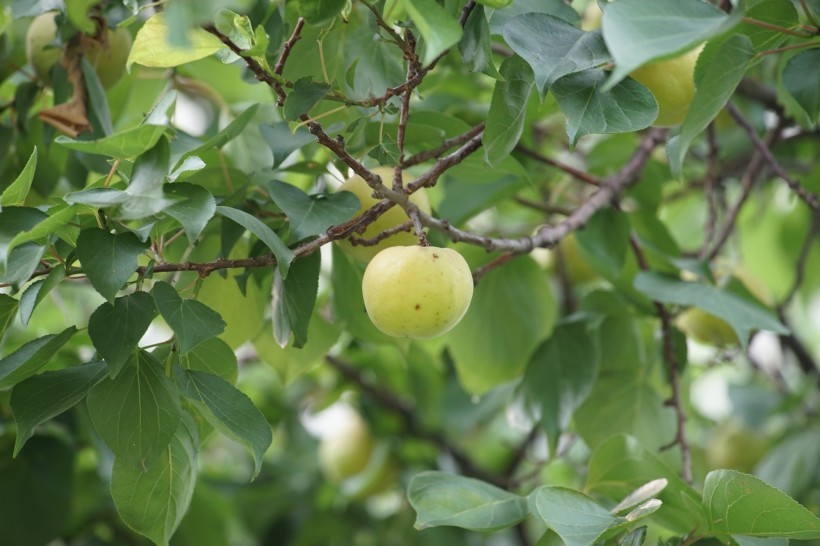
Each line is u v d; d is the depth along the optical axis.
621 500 1.01
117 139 0.88
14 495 1.16
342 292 1.07
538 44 0.92
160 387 0.90
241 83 1.19
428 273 0.92
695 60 0.96
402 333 0.93
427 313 0.92
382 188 0.92
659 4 0.87
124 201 0.87
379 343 1.07
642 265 1.13
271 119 1.11
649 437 1.14
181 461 0.93
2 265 0.89
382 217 0.97
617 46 0.85
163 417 0.90
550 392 1.13
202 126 1.20
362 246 0.97
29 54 1.09
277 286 0.97
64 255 0.91
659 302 1.11
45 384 0.90
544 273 1.15
